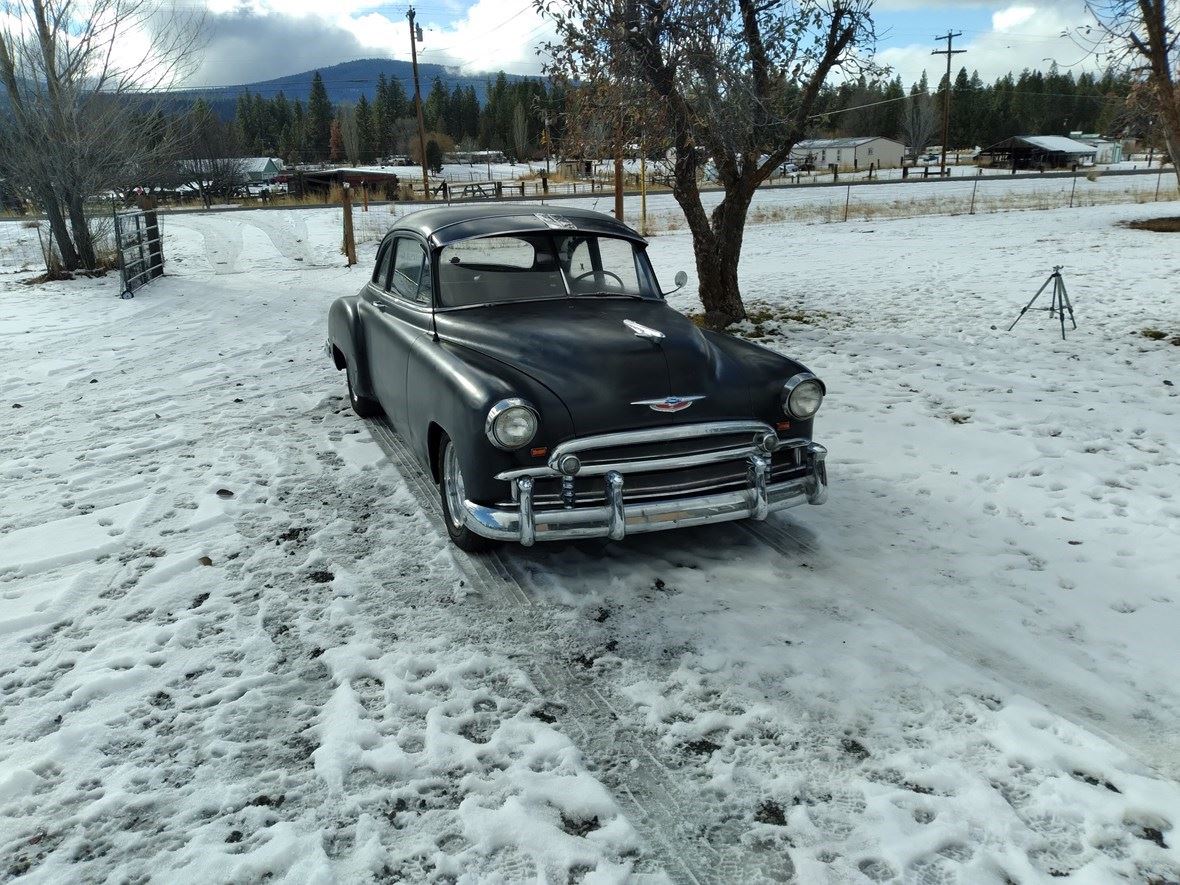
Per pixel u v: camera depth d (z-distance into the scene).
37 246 24.83
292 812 2.85
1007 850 2.65
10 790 2.97
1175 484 5.55
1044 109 126.44
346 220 19.78
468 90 165.75
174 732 3.29
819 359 9.18
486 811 2.82
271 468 6.17
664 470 4.27
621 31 8.92
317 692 3.53
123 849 2.70
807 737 3.20
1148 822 2.75
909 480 5.76
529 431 4.03
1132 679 3.54
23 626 4.07
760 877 2.58
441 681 3.56
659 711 3.36
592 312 5.09
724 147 9.89
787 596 4.24
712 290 11.34
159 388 8.76
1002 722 3.22
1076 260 16.44
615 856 2.66
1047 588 4.29
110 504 5.61
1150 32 9.62
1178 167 10.02
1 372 9.63
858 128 126.44
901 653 3.70
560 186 59.00
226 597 4.31
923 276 15.13
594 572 4.53
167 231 29.53
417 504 5.45
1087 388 7.76
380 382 6.16
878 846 2.68
